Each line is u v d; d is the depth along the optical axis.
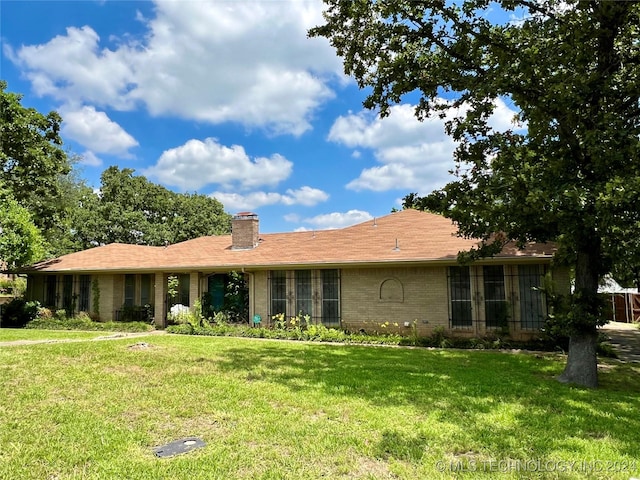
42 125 23.22
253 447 4.84
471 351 12.11
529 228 8.58
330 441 4.97
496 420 5.78
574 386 7.88
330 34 10.25
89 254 21.72
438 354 11.49
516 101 8.59
